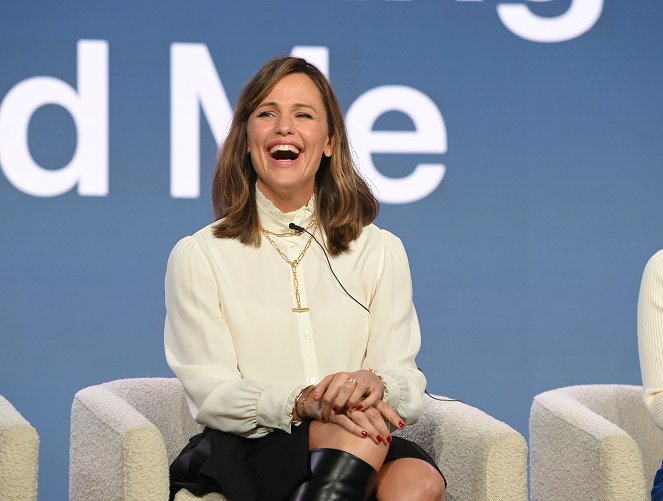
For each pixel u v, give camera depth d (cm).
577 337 1086
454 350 1080
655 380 741
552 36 1082
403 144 1073
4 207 1039
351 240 753
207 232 743
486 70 1080
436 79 1076
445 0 1077
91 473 714
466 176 1078
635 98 1088
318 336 724
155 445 659
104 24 1049
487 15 1080
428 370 1077
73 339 1050
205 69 1057
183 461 700
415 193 1073
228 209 753
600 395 812
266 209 748
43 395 1047
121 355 1056
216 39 1059
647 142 1088
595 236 1085
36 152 1043
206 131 1058
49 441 1047
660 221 1088
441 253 1078
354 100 1069
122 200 1053
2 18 1036
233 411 675
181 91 1055
